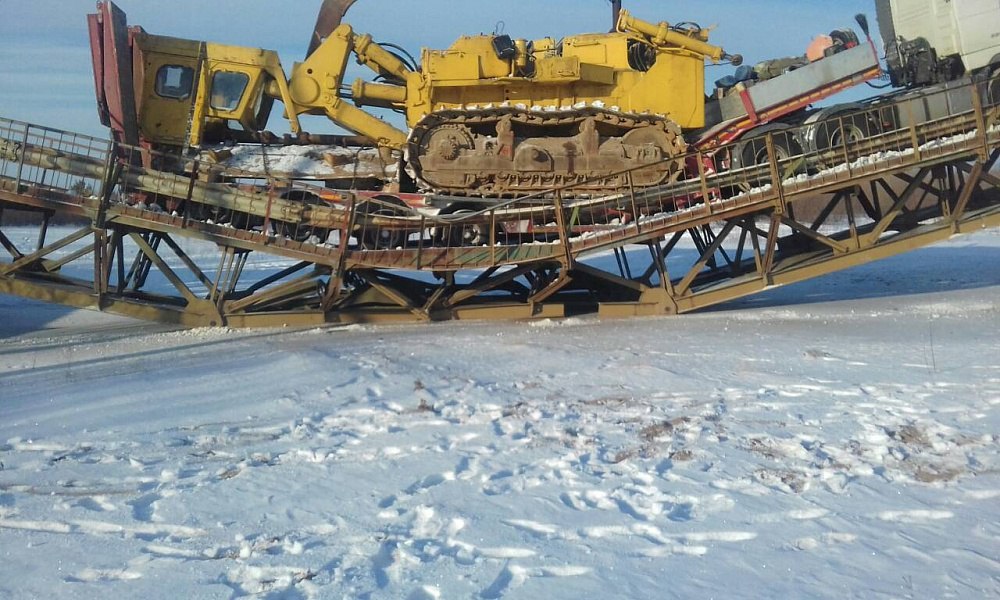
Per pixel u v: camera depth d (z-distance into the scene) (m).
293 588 4.44
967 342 11.03
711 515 5.34
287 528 5.31
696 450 6.73
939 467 6.18
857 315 13.85
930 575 4.42
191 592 4.44
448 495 5.82
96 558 4.93
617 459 6.59
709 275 16.83
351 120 15.48
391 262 13.81
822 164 14.23
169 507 5.72
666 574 4.49
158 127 14.98
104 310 13.50
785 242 16.23
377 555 4.84
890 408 7.85
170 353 11.84
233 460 6.83
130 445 7.31
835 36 15.77
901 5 15.43
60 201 13.20
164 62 15.02
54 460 6.92
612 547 4.87
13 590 4.54
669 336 12.23
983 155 13.14
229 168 14.84
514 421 7.78
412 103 15.61
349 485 6.12
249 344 12.42
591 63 15.44
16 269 13.27
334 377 9.84
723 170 15.37
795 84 15.39
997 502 5.46
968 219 13.70
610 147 14.92
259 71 15.22
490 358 10.91
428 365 10.51
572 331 12.96
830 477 5.98
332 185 15.26
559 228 13.77
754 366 9.98
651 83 15.52
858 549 4.77
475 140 14.86
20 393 9.45
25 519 5.58
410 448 7.03
